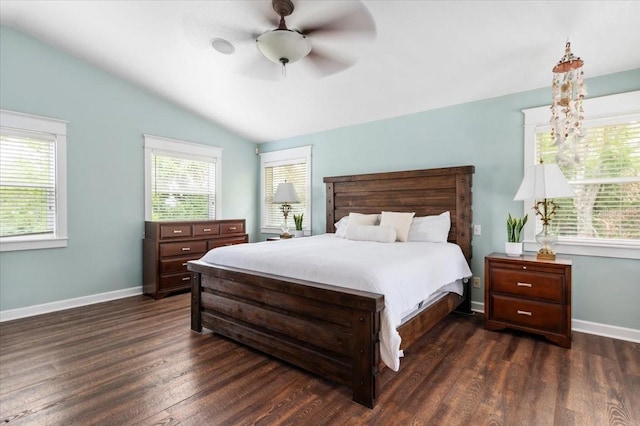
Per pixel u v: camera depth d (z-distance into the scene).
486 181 3.39
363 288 1.94
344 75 3.33
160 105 4.34
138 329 2.95
